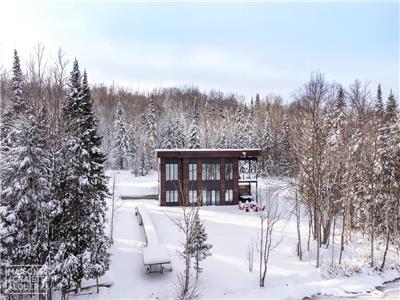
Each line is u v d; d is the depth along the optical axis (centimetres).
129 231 3416
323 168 3180
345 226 3400
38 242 2023
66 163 2167
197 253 2425
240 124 7631
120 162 7275
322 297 2422
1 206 1997
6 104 2703
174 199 4594
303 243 3291
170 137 6725
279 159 6512
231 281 2528
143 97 11762
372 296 2464
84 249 2156
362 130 3241
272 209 4109
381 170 3238
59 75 2248
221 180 4669
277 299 2312
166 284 2414
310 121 3369
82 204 2164
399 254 3166
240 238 3369
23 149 1983
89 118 2489
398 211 3284
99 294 2281
